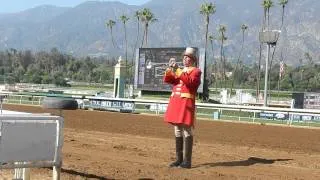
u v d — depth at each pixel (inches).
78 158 394.6
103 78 4741.6
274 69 4995.1
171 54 1878.7
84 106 1754.4
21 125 228.2
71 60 5565.9
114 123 948.0
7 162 225.9
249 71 5157.5
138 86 1972.2
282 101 2463.1
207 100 1887.3
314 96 1951.3
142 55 1961.1
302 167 393.1
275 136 811.4
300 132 968.9
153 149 468.4
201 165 385.1
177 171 350.9
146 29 3826.3
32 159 232.7
